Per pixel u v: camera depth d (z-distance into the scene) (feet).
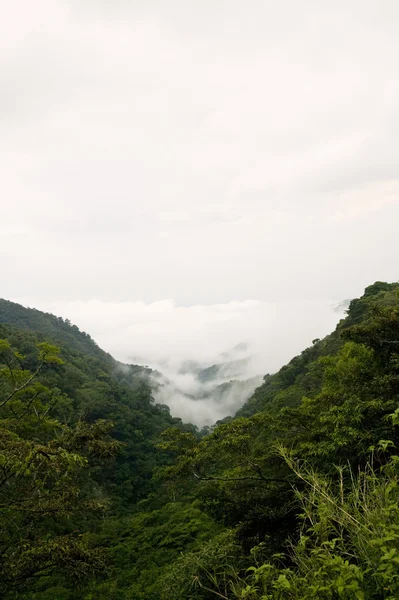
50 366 174.50
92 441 25.94
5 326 217.97
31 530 25.20
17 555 22.90
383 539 7.73
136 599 37.76
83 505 25.50
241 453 29.09
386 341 34.50
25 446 20.04
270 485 28.45
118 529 60.95
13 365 40.52
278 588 9.79
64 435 26.71
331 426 26.89
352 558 10.89
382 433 22.25
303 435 31.91
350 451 23.85
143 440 166.91
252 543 24.91
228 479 29.14
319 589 8.24
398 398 25.64
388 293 138.62
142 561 46.03
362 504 10.98
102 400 177.06
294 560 11.75
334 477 22.85
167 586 23.54
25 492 25.38
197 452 29.07
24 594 35.47
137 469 141.79
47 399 106.11
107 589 40.24
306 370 157.79
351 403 26.11
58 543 22.72
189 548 45.47
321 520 10.96
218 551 22.63
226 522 31.89
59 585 38.40
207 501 33.06
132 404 204.33
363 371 35.83
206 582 21.07
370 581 8.72
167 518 61.98
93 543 53.21
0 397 46.09
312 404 34.22
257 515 26.21
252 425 30.09
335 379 45.65
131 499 125.18
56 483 25.73
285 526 25.02
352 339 38.04
